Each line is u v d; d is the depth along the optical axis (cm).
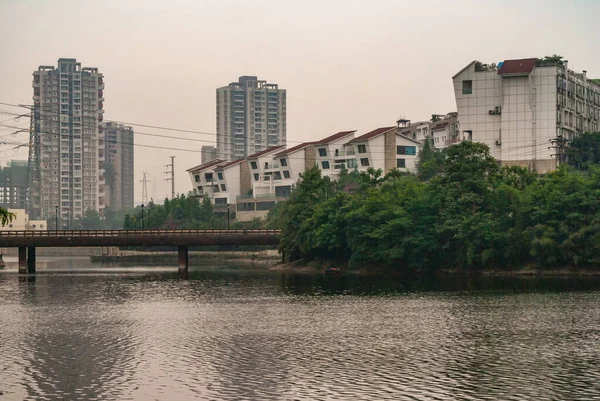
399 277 13225
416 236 13188
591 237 12006
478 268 12962
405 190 14050
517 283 11406
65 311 9112
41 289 11844
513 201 12875
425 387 5175
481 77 18488
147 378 5512
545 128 18062
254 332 7425
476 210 13100
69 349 6644
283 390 5125
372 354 6275
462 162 13438
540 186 13150
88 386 5309
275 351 6444
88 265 19538
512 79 18200
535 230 12381
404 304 9338
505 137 18288
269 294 10775
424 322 7888
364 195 14938
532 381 5316
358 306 9244
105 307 9469
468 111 18575
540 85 18088
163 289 11700
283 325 7831
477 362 5922
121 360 6150
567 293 10006
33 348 6706
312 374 5575
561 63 18562
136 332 7506
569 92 18912
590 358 6034
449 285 11456
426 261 13312
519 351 6322
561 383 5259
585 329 7306
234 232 15588
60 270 16812
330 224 14400
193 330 7588
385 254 13400
